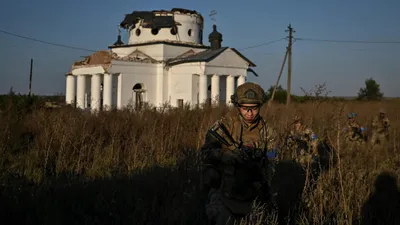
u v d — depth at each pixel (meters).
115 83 43.16
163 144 10.76
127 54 48.12
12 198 6.25
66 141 9.86
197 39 48.69
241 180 4.16
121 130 11.45
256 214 4.05
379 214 5.82
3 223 5.45
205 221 5.51
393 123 16.73
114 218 5.67
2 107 13.34
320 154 7.41
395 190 6.52
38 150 9.48
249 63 46.09
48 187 7.03
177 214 5.71
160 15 46.38
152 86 44.62
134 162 9.12
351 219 5.31
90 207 6.16
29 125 11.55
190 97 43.16
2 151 9.32
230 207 4.16
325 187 6.03
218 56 43.16
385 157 9.21
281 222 5.51
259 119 4.26
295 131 7.70
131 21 47.44
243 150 4.11
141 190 6.83
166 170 8.40
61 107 14.88
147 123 12.13
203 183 4.32
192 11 48.19
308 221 5.42
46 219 5.39
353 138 10.44
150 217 5.68
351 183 6.16
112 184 7.16
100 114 13.52
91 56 44.62
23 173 8.33
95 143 10.35
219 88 44.91
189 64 43.09
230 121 4.21
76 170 8.62
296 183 6.54
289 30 39.31
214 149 4.18
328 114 7.59
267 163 4.22
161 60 45.00
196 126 12.80
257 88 4.11
